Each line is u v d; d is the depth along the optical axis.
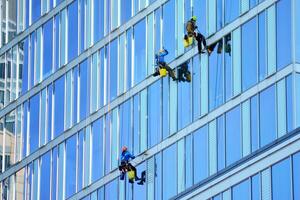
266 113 143.38
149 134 158.62
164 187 155.88
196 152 152.12
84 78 169.00
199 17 153.00
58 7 174.25
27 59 178.88
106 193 163.75
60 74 172.88
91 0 168.88
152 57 159.12
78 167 168.50
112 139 163.88
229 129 148.00
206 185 149.75
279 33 142.50
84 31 169.75
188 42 152.00
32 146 176.50
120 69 163.62
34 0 178.50
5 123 181.25
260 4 144.88
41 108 175.75
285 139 139.88
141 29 161.00
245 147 145.62
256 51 145.25
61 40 173.38
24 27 179.88
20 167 178.12
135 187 159.62
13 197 178.62
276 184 140.25
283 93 141.50
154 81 158.50
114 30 165.00
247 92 146.00
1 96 182.00
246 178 144.00
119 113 163.12
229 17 148.88
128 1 163.25
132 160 160.38
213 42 150.88
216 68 150.25
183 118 154.38
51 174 172.88
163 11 158.00
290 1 141.25
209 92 151.12
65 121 171.38
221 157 148.62
